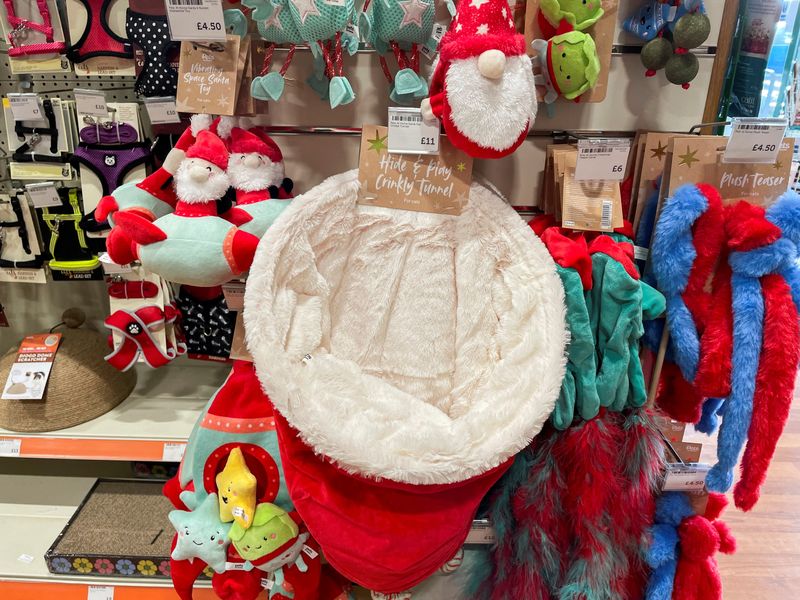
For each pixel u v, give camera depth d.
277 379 0.96
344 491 1.01
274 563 1.14
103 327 1.64
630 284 1.01
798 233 0.99
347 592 1.32
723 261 1.08
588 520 1.11
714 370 1.06
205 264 1.00
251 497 1.14
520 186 1.29
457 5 1.03
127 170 1.30
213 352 1.45
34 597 1.35
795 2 1.71
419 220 1.09
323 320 1.11
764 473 1.08
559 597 1.16
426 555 1.01
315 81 1.14
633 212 1.19
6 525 1.49
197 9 1.00
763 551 1.90
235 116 1.14
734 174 1.08
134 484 1.57
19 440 1.38
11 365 1.43
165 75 1.20
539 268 1.03
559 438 1.13
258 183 1.11
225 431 1.17
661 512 1.19
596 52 1.07
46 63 1.29
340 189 1.05
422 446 0.97
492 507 1.20
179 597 1.32
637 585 1.22
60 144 1.35
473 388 1.12
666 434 1.42
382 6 1.00
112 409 1.48
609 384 1.06
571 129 1.23
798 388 2.88
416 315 1.13
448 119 0.92
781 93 1.67
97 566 1.33
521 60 0.91
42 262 1.43
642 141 1.15
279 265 1.02
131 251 1.07
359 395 1.06
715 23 1.15
